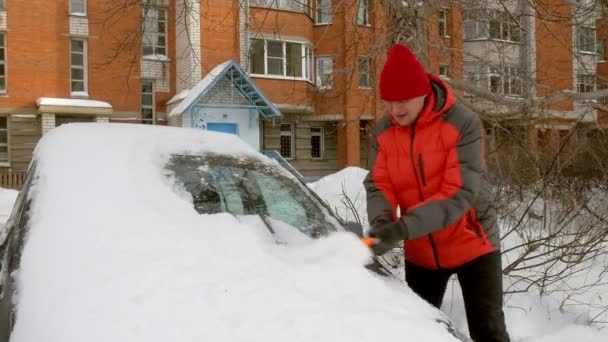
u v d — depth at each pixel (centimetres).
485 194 239
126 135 278
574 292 398
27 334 154
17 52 1703
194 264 171
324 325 146
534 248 404
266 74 1833
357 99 1911
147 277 161
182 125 1667
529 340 333
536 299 387
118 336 139
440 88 227
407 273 263
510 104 528
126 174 230
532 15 611
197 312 147
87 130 283
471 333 244
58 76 1752
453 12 682
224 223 212
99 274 166
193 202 240
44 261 183
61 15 1753
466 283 243
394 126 239
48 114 1712
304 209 273
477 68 704
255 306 152
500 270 244
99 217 197
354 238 215
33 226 209
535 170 546
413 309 177
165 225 196
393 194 242
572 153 576
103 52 1788
